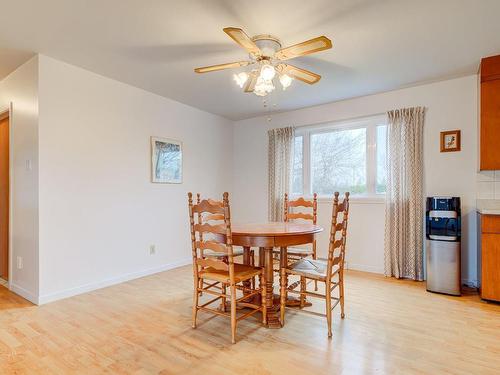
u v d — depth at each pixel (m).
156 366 1.80
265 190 4.96
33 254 2.83
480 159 2.96
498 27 2.33
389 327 2.31
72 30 2.37
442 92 3.47
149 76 3.31
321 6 2.06
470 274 3.30
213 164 4.88
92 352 1.95
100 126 3.28
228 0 2.00
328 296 2.19
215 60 2.91
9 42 2.56
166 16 2.18
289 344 2.05
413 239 3.54
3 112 3.31
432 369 1.77
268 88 2.37
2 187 3.50
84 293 3.07
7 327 2.30
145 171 3.78
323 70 3.13
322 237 4.36
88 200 3.16
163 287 3.27
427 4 2.04
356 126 4.18
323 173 4.47
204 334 2.20
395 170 3.68
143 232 3.74
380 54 2.79
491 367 1.79
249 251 2.87
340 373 1.73
